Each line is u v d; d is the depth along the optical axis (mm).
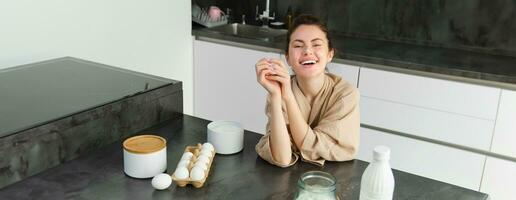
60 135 1324
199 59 3184
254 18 3492
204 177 1214
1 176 1196
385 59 2551
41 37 2164
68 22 2275
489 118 2348
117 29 2559
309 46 1379
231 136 1390
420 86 2473
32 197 1156
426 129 2527
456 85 2379
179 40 3043
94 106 1435
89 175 1272
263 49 2932
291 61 1419
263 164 1357
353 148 1396
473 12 2816
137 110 1560
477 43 2852
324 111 1465
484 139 2393
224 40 3051
